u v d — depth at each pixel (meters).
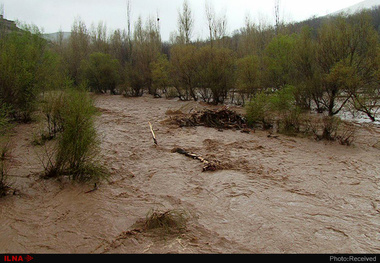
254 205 4.71
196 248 3.55
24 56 10.32
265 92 13.88
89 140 5.62
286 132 9.85
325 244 3.67
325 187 5.46
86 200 4.76
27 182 5.30
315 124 10.40
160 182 5.64
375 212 4.52
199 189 5.33
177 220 4.13
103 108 15.38
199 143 8.63
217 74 16.12
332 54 11.91
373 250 3.56
